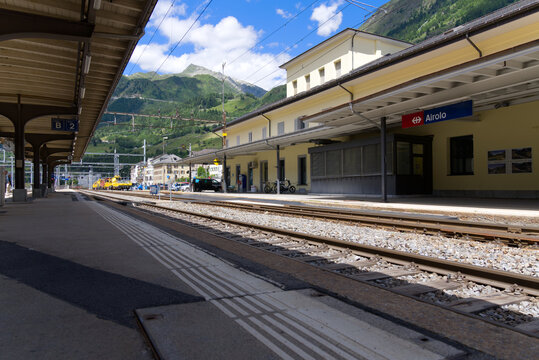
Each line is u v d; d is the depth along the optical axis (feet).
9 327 11.05
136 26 41.01
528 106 59.00
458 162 70.33
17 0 33.88
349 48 105.70
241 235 29.94
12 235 29.99
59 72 53.93
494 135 63.62
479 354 9.23
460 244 25.31
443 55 62.69
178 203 75.15
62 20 33.06
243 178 146.82
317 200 71.05
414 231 30.94
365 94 81.35
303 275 17.17
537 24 49.85
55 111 74.84
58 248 24.06
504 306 13.24
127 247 24.45
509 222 34.99
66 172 394.11
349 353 9.21
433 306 12.92
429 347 9.53
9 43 43.75
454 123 70.03
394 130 78.59
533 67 37.81
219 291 14.53
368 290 14.84
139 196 119.96
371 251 21.53
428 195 73.72
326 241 24.98
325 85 86.69
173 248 24.09
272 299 13.48
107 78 58.70
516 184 60.70
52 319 11.70
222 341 9.87
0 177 67.82
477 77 43.55
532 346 9.71
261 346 9.59
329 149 87.30
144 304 13.04
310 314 11.94
